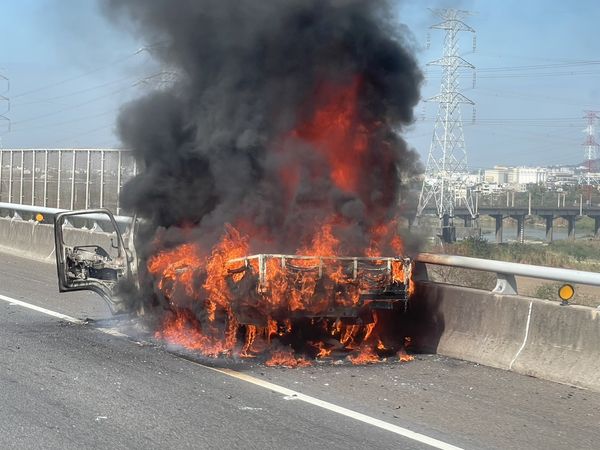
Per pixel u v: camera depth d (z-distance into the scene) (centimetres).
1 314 1150
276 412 684
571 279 814
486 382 800
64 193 2333
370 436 623
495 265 891
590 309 800
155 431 626
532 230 8912
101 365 845
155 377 798
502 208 6656
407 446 602
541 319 839
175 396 729
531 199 7500
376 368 852
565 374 797
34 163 2502
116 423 646
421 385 784
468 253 2633
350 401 721
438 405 715
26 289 1403
